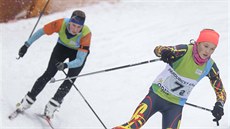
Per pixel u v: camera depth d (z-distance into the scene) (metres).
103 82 19.22
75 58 14.50
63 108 16.09
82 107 16.53
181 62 11.81
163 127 12.28
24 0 25.89
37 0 26.59
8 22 25.36
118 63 21.56
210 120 16.06
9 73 17.88
